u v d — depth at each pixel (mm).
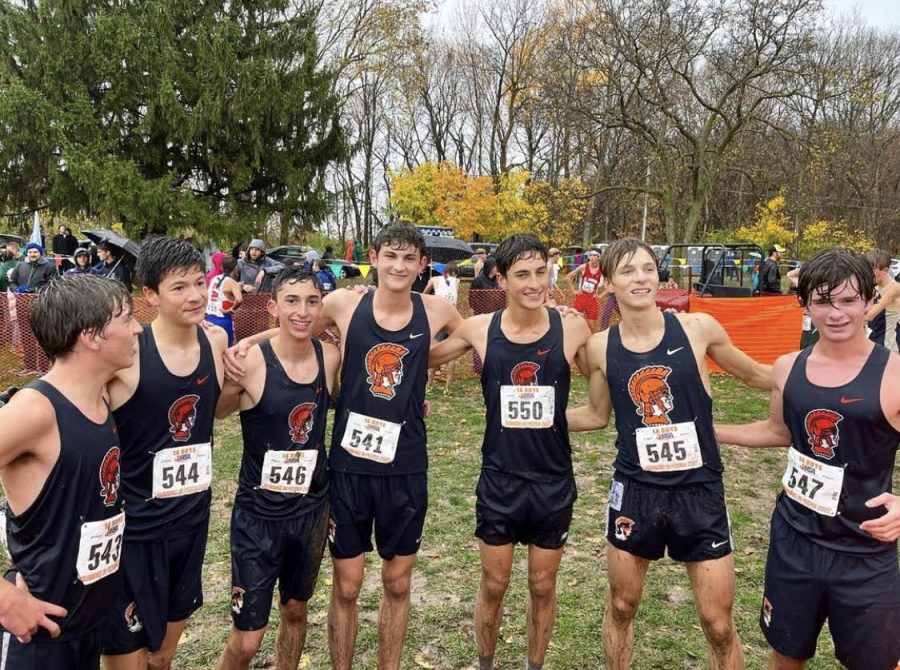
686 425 2408
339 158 22375
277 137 21125
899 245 29438
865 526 1953
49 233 27188
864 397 2018
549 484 2604
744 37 17375
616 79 18109
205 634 3182
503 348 2613
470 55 36219
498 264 2580
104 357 1772
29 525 1705
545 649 2742
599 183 27984
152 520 2182
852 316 2023
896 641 2035
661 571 3773
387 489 2588
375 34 24078
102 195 17922
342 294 2723
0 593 1595
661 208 33531
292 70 20938
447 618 3312
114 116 19156
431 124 39406
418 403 2639
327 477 2623
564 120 22016
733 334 9180
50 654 1750
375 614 3371
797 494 2180
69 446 1718
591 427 2775
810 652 2205
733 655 2381
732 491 5039
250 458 2465
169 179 18484
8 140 17797
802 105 19734
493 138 36531
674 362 2430
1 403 2150
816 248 23734
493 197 25969
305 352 2512
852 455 2047
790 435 2389
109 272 9266
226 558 3949
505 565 2662
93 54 18203
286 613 2613
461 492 4949
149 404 2141
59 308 1685
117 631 2143
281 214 21594
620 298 2494
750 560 3908
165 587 2230
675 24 17516
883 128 27688
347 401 2625
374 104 36219
